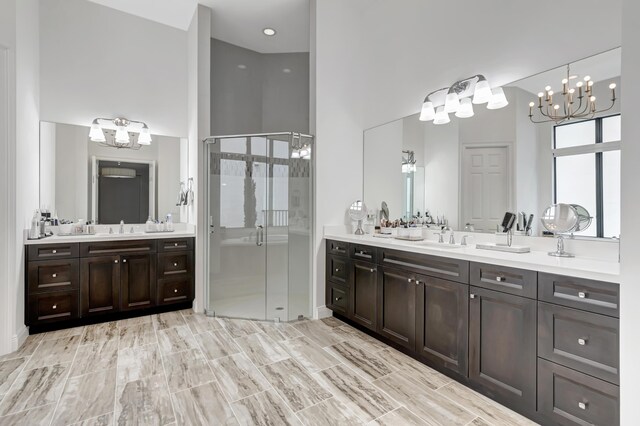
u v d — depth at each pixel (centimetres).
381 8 335
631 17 136
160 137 380
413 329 234
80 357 236
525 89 220
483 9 244
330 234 334
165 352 246
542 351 161
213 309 341
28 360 231
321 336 282
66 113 331
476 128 250
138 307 321
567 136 200
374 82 344
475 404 183
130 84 364
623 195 137
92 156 345
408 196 306
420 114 286
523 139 221
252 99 443
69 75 333
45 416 169
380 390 197
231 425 164
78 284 293
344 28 348
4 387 196
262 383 203
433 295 219
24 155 272
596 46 186
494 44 237
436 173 280
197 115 346
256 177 338
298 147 328
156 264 330
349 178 350
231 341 269
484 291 188
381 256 263
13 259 246
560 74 202
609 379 138
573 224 188
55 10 327
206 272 344
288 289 327
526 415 170
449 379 210
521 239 221
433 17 282
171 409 176
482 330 189
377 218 339
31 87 291
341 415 172
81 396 187
